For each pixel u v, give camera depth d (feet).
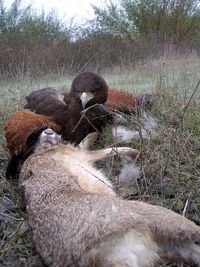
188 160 1.35
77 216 0.88
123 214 0.86
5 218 1.23
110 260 0.81
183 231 0.86
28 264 1.07
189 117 1.60
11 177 1.46
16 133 1.45
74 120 1.56
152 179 1.29
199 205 1.19
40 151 1.25
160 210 0.90
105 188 1.06
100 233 0.83
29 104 1.90
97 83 1.57
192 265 0.88
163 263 0.87
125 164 1.37
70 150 1.26
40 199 0.99
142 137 1.46
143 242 0.83
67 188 0.99
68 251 0.85
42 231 0.93
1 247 1.13
